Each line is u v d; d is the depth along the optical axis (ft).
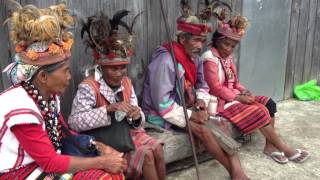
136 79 11.55
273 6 14.64
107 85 9.18
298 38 16.24
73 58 10.10
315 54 17.30
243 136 12.68
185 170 11.12
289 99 16.81
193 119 10.36
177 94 10.55
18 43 6.50
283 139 13.04
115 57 8.76
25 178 6.66
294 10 15.58
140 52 11.39
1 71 9.10
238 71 14.32
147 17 11.29
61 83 6.77
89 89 8.93
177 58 10.46
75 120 8.82
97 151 7.90
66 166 6.76
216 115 11.51
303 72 17.07
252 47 14.47
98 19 8.97
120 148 8.64
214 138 10.28
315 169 11.32
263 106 11.51
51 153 6.63
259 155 12.01
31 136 6.46
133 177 8.88
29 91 6.68
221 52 11.51
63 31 6.82
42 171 6.78
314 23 16.70
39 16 6.44
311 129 13.88
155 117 10.86
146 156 8.84
